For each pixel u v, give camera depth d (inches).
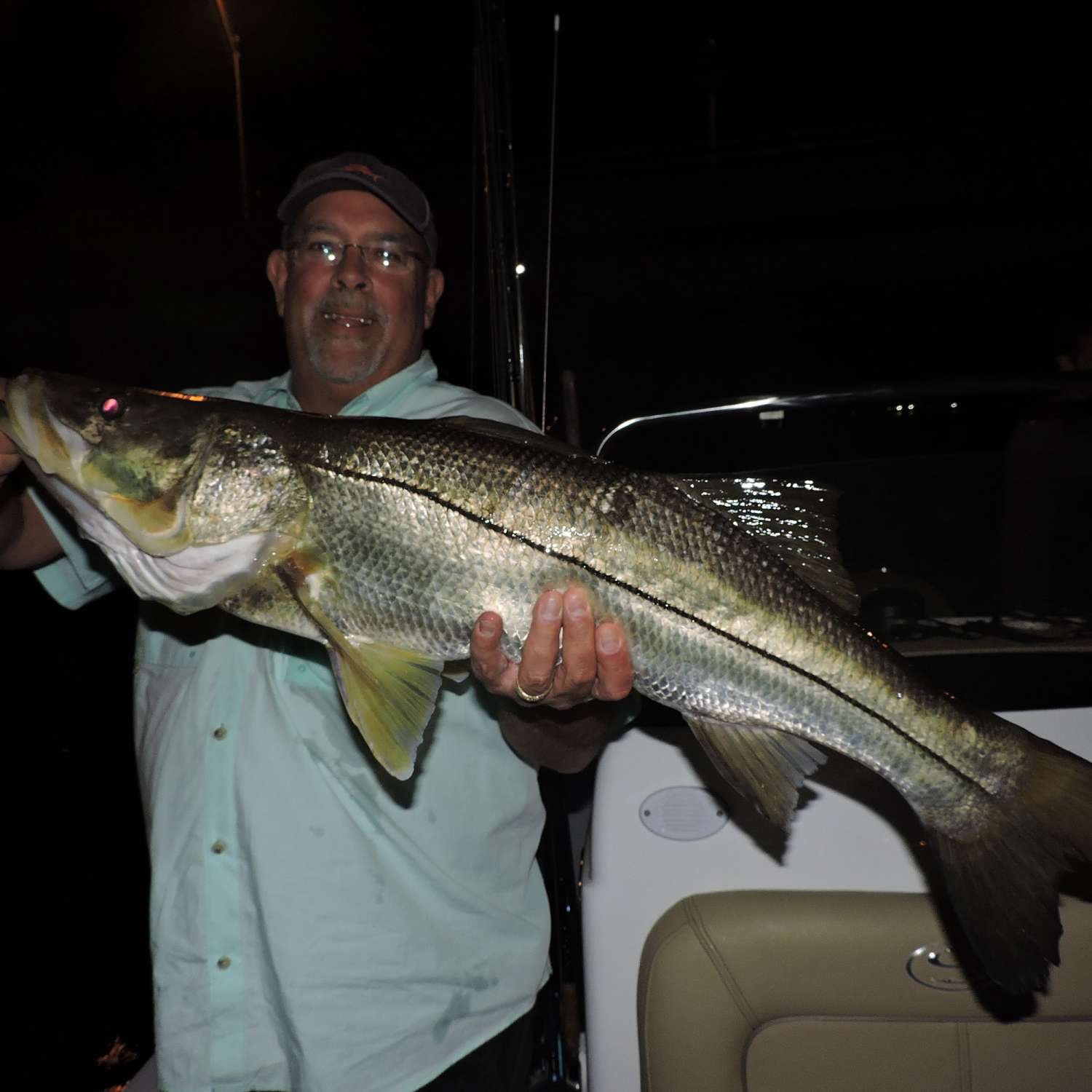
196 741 83.3
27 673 350.6
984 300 719.7
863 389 109.9
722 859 82.2
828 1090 79.4
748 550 81.7
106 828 242.4
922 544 105.7
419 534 78.6
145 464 80.4
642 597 79.0
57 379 82.3
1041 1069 77.7
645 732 87.0
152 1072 91.4
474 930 83.3
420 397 96.0
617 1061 82.5
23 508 91.9
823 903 79.5
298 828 80.4
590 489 79.3
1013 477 106.3
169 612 88.2
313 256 97.0
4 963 184.2
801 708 81.5
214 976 80.3
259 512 80.1
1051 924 75.2
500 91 155.4
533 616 76.8
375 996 79.2
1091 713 87.2
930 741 80.7
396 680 78.1
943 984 77.9
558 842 96.4
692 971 79.8
